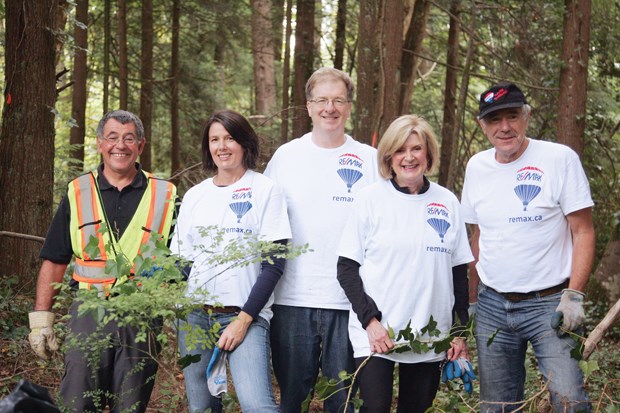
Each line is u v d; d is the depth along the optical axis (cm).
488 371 430
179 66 1753
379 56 1194
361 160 436
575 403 399
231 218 407
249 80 2098
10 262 741
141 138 419
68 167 1079
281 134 1380
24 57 746
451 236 403
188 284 404
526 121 413
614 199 1106
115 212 411
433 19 1727
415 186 403
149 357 403
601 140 1245
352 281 400
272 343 437
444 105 1582
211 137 412
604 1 1221
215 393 393
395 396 604
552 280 408
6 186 746
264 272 401
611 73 1310
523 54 1352
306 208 429
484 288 432
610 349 714
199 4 1595
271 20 1680
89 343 384
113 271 374
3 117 757
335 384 402
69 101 1772
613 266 899
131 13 1652
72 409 387
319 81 433
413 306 394
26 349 609
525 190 411
